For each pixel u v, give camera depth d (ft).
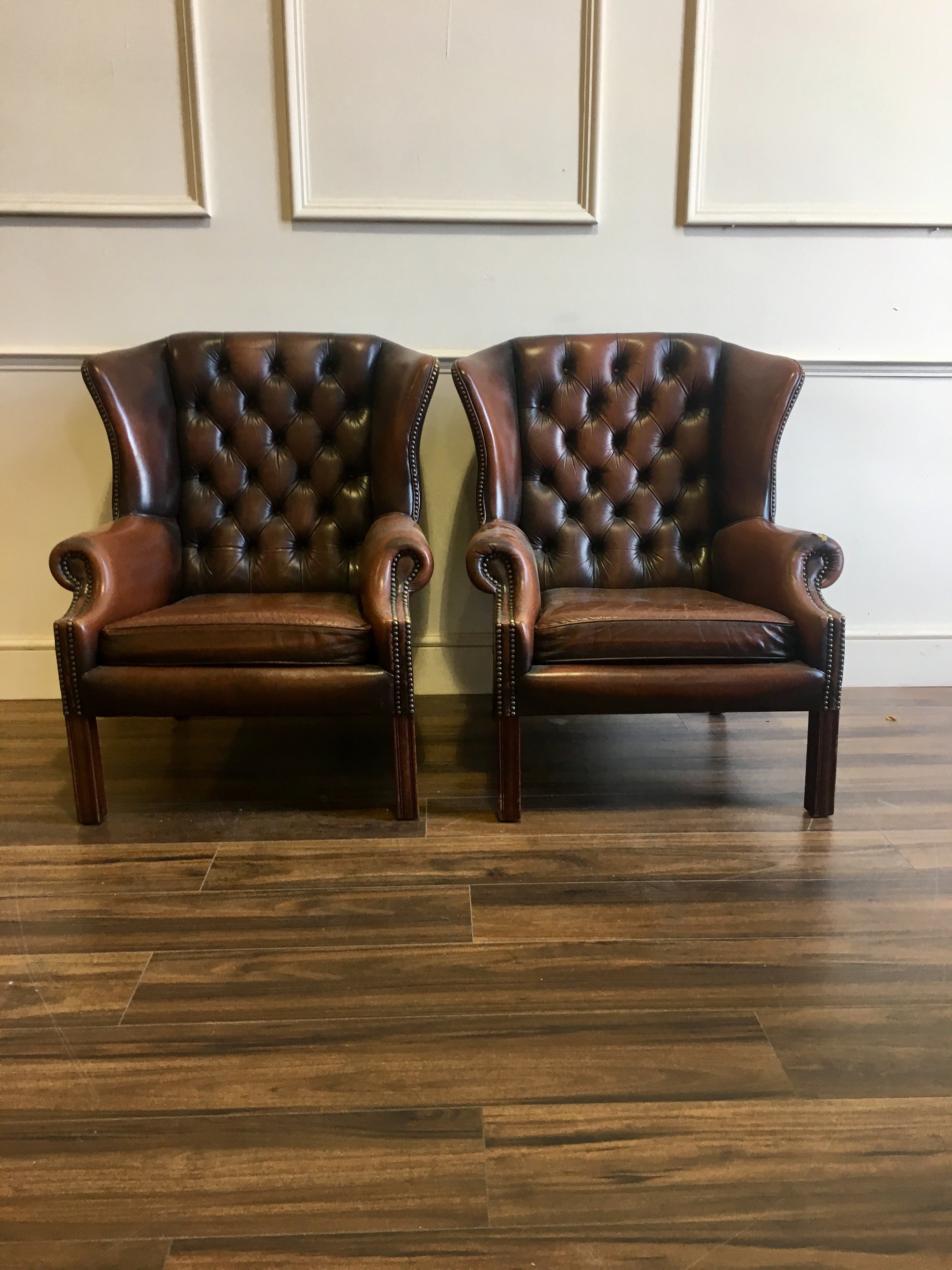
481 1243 3.10
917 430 8.34
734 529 7.05
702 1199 3.26
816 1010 4.23
